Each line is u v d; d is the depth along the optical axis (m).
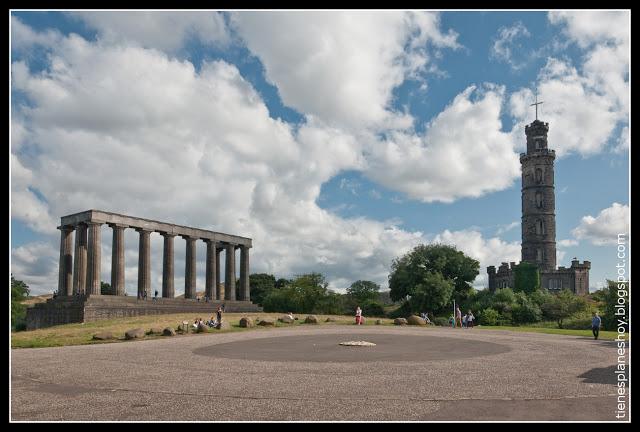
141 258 89.56
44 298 136.75
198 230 100.00
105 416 13.93
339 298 115.88
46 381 19.73
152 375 21.03
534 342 37.25
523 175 158.25
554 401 15.39
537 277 136.50
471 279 119.06
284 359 26.41
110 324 57.72
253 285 145.50
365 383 18.66
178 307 86.62
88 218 82.94
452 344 35.34
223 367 23.38
